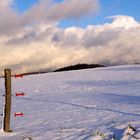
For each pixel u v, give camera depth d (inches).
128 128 376.8
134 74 2007.9
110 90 1234.6
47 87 1561.3
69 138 394.9
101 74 2218.3
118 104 796.6
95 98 994.7
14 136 453.7
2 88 1614.2
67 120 586.6
